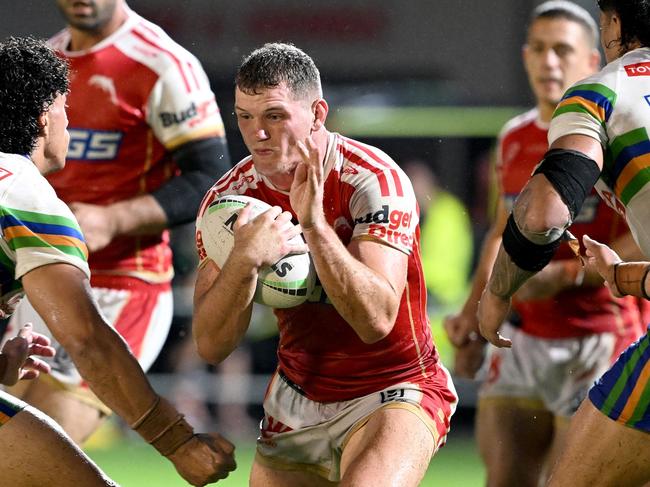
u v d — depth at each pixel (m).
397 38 44.56
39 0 41.12
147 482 26.48
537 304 21.02
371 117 35.62
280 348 14.98
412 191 14.06
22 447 12.70
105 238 18.81
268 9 44.00
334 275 13.06
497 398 21.19
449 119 35.31
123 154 19.72
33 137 13.34
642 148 12.79
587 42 22.08
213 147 20.00
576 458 13.51
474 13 44.09
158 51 19.77
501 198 22.39
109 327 12.80
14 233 12.55
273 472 15.07
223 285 13.31
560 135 12.88
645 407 13.04
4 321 22.98
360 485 13.05
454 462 28.09
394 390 14.28
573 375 20.88
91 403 18.77
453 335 20.69
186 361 31.33
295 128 13.45
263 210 13.78
